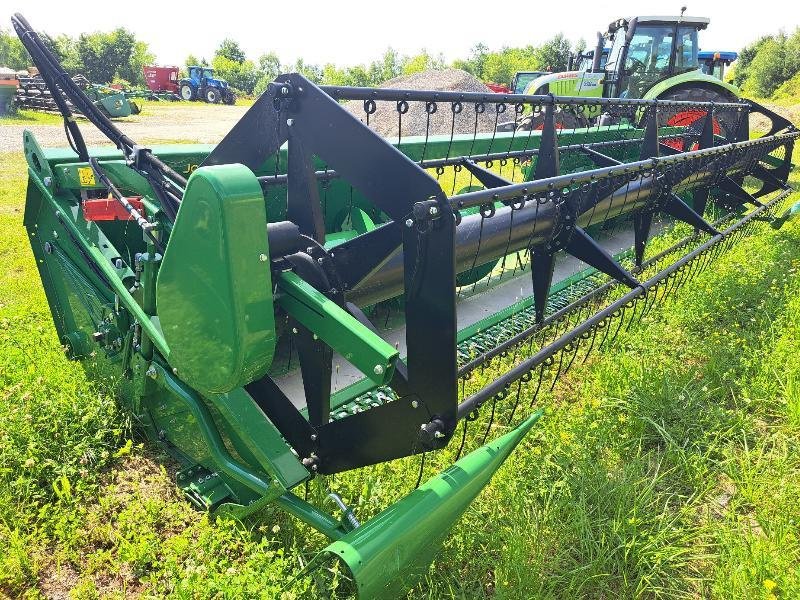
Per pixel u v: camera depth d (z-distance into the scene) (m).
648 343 4.17
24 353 3.67
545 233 3.28
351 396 3.12
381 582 1.78
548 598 2.30
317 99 2.02
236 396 2.37
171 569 2.38
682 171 4.50
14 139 13.98
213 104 36.38
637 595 2.39
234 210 1.65
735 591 2.32
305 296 1.93
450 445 3.09
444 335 1.83
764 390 3.65
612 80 10.84
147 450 3.15
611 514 2.77
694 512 2.87
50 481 2.86
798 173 11.38
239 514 2.50
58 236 3.30
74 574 2.47
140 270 2.52
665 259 5.46
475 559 2.48
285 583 2.25
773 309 4.69
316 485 2.61
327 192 4.04
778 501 2.85
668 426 3.42
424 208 1.74
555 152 3.35
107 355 3.13
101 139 14.16
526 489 2.84
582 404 3.60
